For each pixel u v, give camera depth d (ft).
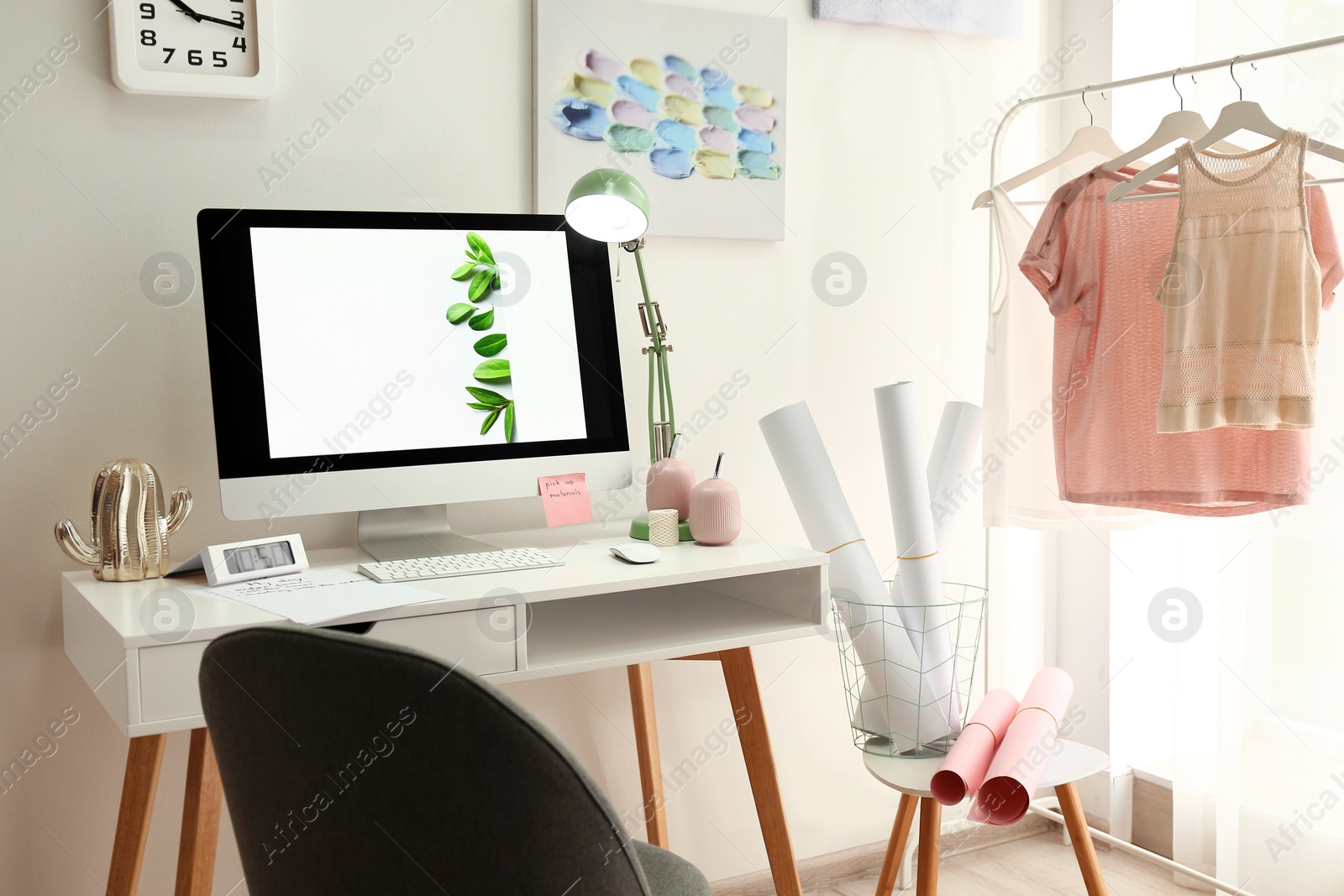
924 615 5.31
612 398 5.34
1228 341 5.41
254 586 4.21
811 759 6.89
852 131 6.80
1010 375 6.50
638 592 5.52
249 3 5.08
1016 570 7.64
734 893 6.62
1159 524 7.16
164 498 4.52
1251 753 6.37
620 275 6.11
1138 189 6.02
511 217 5.16
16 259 4.77
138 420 5.04
